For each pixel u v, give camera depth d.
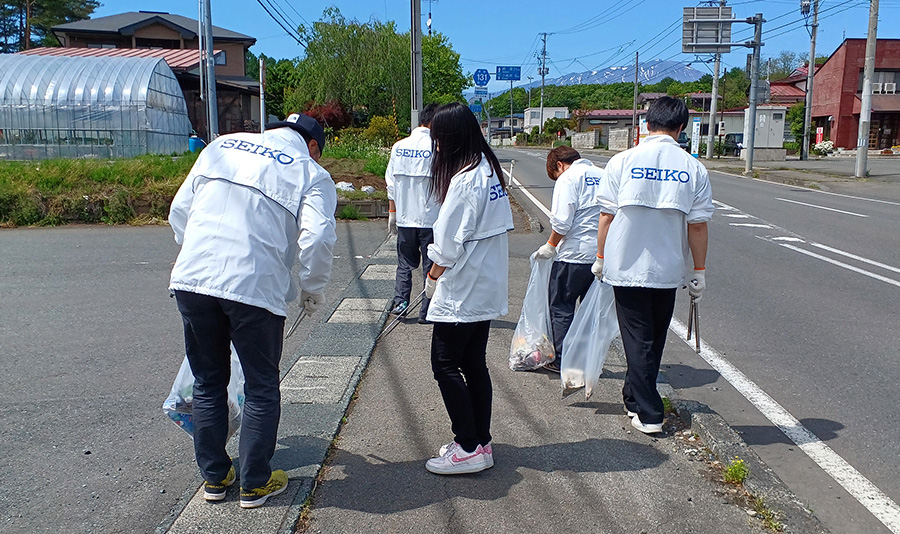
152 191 12.03
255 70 59.28
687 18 24.80
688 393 4.60
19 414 4.00
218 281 2.77
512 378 4.72
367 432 3.79
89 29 39.66
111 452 3.55
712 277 8.09
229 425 3.26
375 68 30.64
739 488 3.25
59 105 22.02
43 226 11.45
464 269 3.15
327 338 5.39
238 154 2.95
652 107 3.76
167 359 4.98
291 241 3.04
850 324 6.17
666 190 3.59
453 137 3.12
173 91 25.11
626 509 3.07
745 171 25.53
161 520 2.93
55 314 6.14
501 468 3.44
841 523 3.04
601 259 3.93
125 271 7.97
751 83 25.31
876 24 21.50
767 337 5.81
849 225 12.21
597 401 4.35
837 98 43.75
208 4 20.69
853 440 3.89
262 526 2.84
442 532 2.87
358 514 2.99
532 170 27.48
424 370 4.75
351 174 15.60
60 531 2.85
